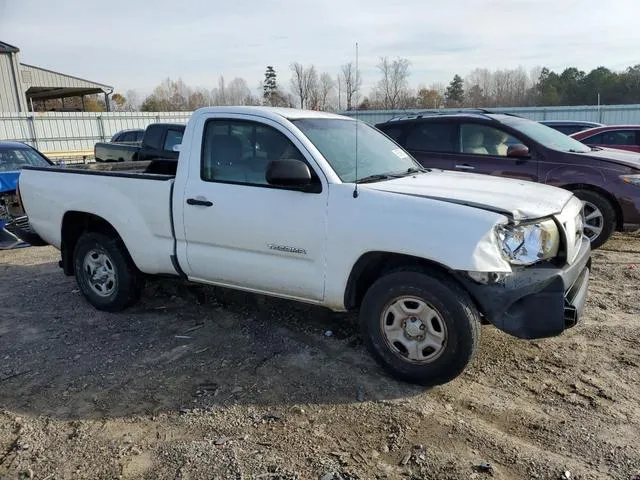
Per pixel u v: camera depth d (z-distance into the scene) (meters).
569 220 3.80
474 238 3.32
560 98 48.59
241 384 3.82
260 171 4.19
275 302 5.36
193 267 4.59
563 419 3.30
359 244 3.68
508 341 4.38
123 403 3.62
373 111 18.00
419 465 2.90
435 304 3.49
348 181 3.92
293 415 3.42
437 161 7.87
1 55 26.81
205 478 2.84
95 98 67.88
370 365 4.05
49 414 3.51
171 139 11.67
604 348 4.24
